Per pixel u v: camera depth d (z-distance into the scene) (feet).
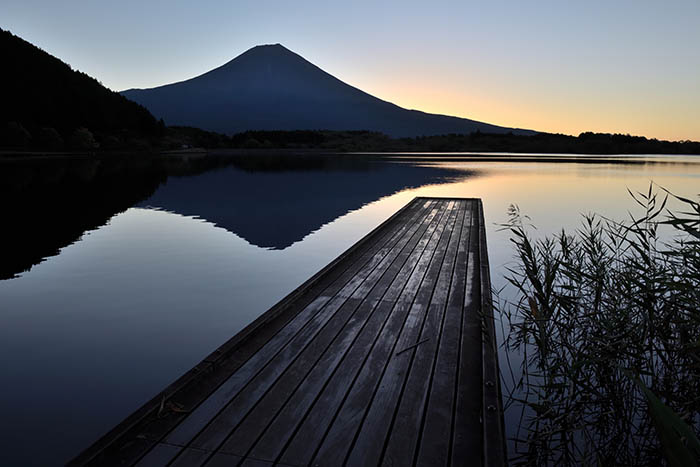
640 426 6.74
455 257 13.75
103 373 8.34
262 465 4.59
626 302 8.22
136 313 11.36
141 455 4.71
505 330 10.23
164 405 5.58
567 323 8.89
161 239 20.36
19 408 7.18
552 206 31.45
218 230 22.54
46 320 10.87
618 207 31.04
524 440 6.40
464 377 6.46
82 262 16.31
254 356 7.07
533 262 8.98
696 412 6.51
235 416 5.43
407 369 6.70
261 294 12.88
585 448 6.25
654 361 7.59
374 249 14.89
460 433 5.16
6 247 18.56
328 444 4.94
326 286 10.82
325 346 7.47
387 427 5.26
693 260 6.88
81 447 6.20
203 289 13.32
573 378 6.91
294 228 23.25
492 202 33.47
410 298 9.96
